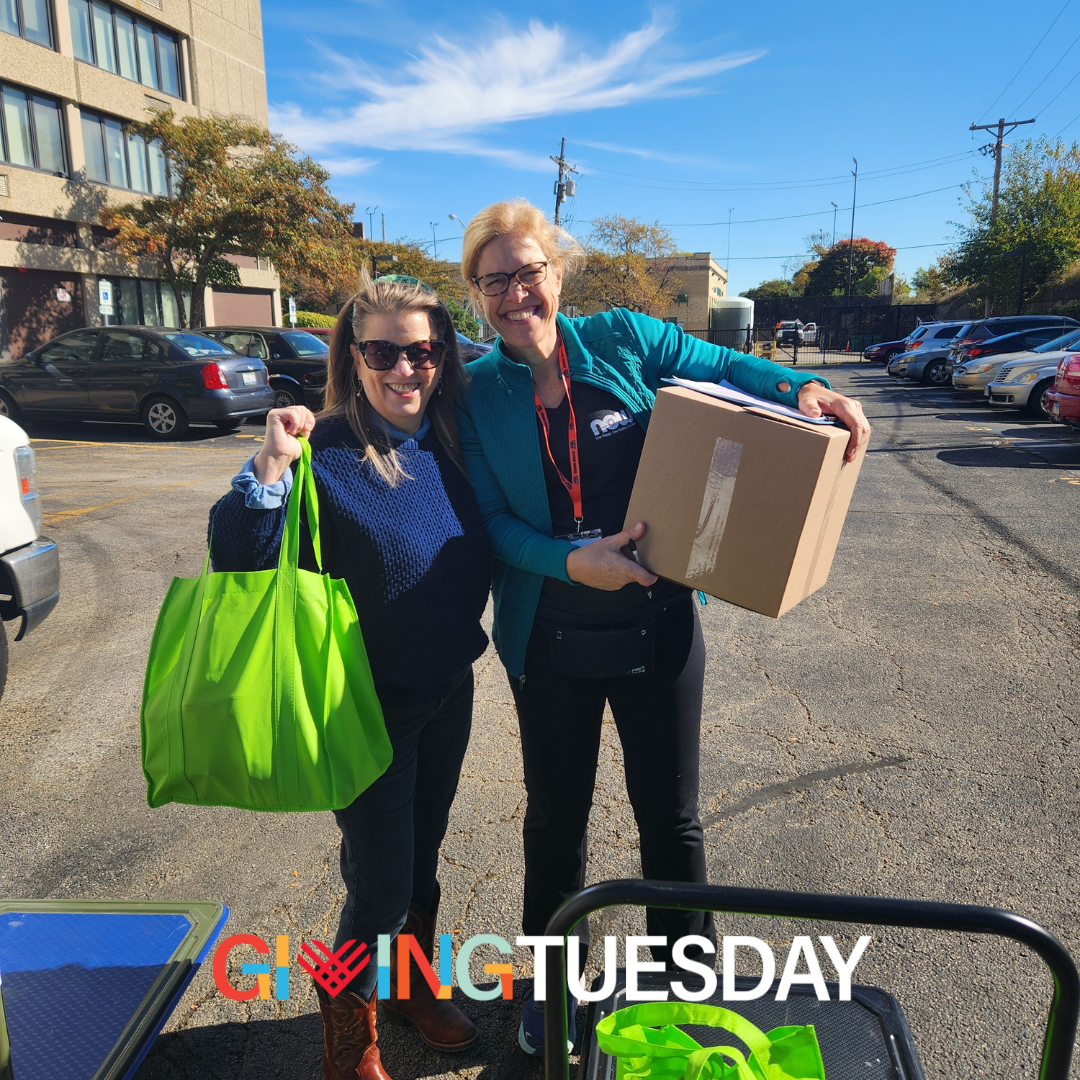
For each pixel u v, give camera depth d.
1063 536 6.15
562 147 37.53
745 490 1.49
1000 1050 1.90
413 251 43.19
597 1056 1.42
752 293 85.69
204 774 1.45
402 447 1.72
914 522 6.68
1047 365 12.70
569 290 36.97
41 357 12.21
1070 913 2.31
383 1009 2.08
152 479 8.90
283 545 1.50
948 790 2.94
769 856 2.60
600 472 1.78
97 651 4.36
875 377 24.19
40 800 3.02
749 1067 1.18
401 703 1.70
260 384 12.41
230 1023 2.04
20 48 18.14
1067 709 3.51
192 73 23.45
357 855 1.72
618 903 1.08
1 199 18.00
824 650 4.23
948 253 34.25
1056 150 31.69
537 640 1.83
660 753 1.82
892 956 2.21
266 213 19.61
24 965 2.04
